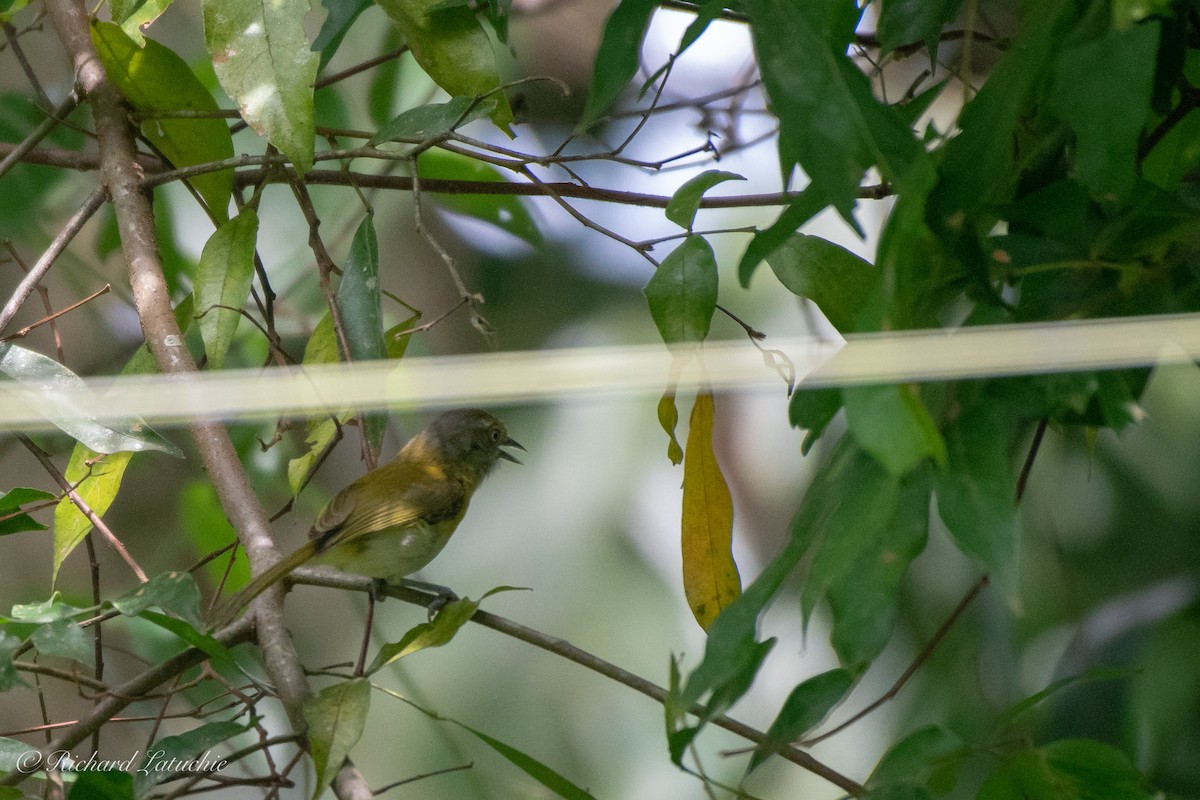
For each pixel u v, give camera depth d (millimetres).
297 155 6238
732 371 6152
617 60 4945
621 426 11883
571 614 11406
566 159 6734
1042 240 4598
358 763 11016
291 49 6312
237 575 9031
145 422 6398
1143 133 5434
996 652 8484
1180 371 8422
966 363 4016
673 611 11422
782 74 4059
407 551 8789
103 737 10523
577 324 12289
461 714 11242
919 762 4293
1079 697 6777
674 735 4402
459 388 6098
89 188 11258
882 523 3773
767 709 10992
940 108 10672
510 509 11781
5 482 12133
